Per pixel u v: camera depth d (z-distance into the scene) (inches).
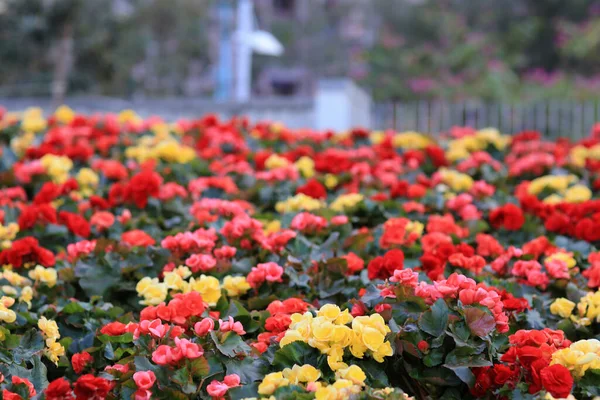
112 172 206.7
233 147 256.1
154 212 180.2
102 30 848.3
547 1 1062.4
